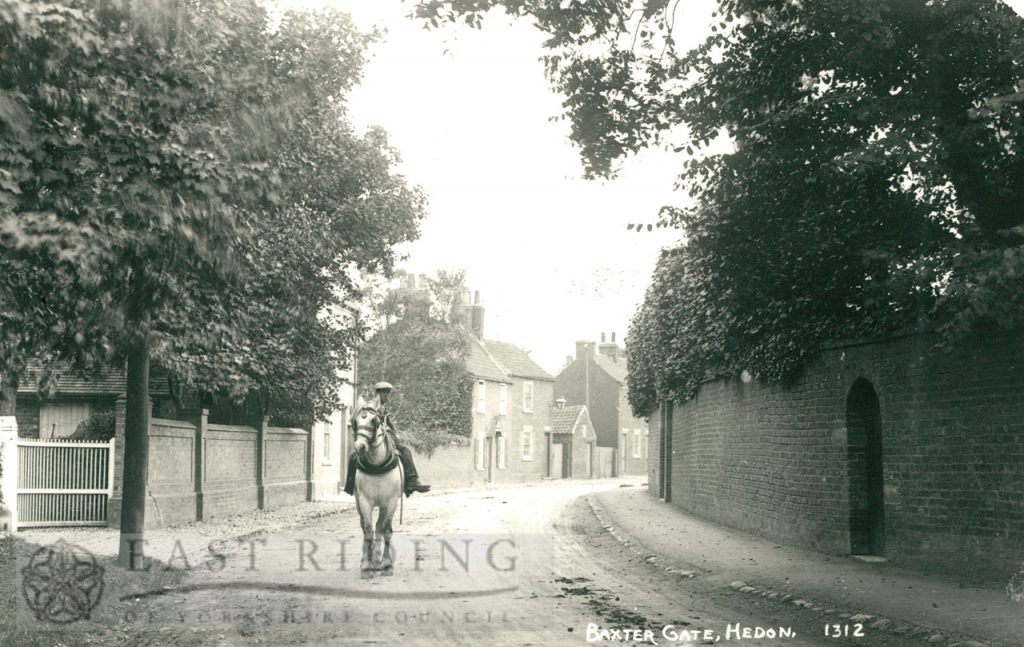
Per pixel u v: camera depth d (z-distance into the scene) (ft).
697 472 75.36
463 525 70.38
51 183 25.79
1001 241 34.42
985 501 36.09
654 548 52.75
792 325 49.96
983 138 34.24
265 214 45.06
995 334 35.60
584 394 240.32
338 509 87.56
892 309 41.88
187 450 69.62
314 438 104.58
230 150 31.94
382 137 79.25
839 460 46.75
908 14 34.76
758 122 40.52
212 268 31.09
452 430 174.40
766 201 39.68
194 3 32.73
